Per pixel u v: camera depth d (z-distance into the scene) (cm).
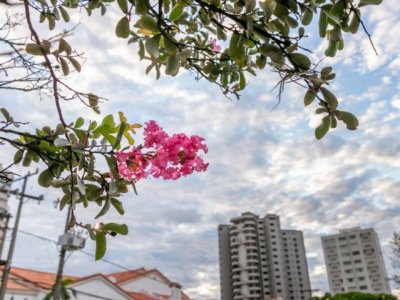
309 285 8281
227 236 8981
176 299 3534
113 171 232
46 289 2402
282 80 230
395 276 2316
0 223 1734
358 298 3772
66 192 250
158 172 250
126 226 246
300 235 8850
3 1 200
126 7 227
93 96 262
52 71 233
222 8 252
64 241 1603
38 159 263
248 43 253
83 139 250
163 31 220
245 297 7850
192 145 253
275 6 218
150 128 253
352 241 9206
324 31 231
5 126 252
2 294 1641
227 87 336
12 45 228
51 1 267
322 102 233
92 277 2616
